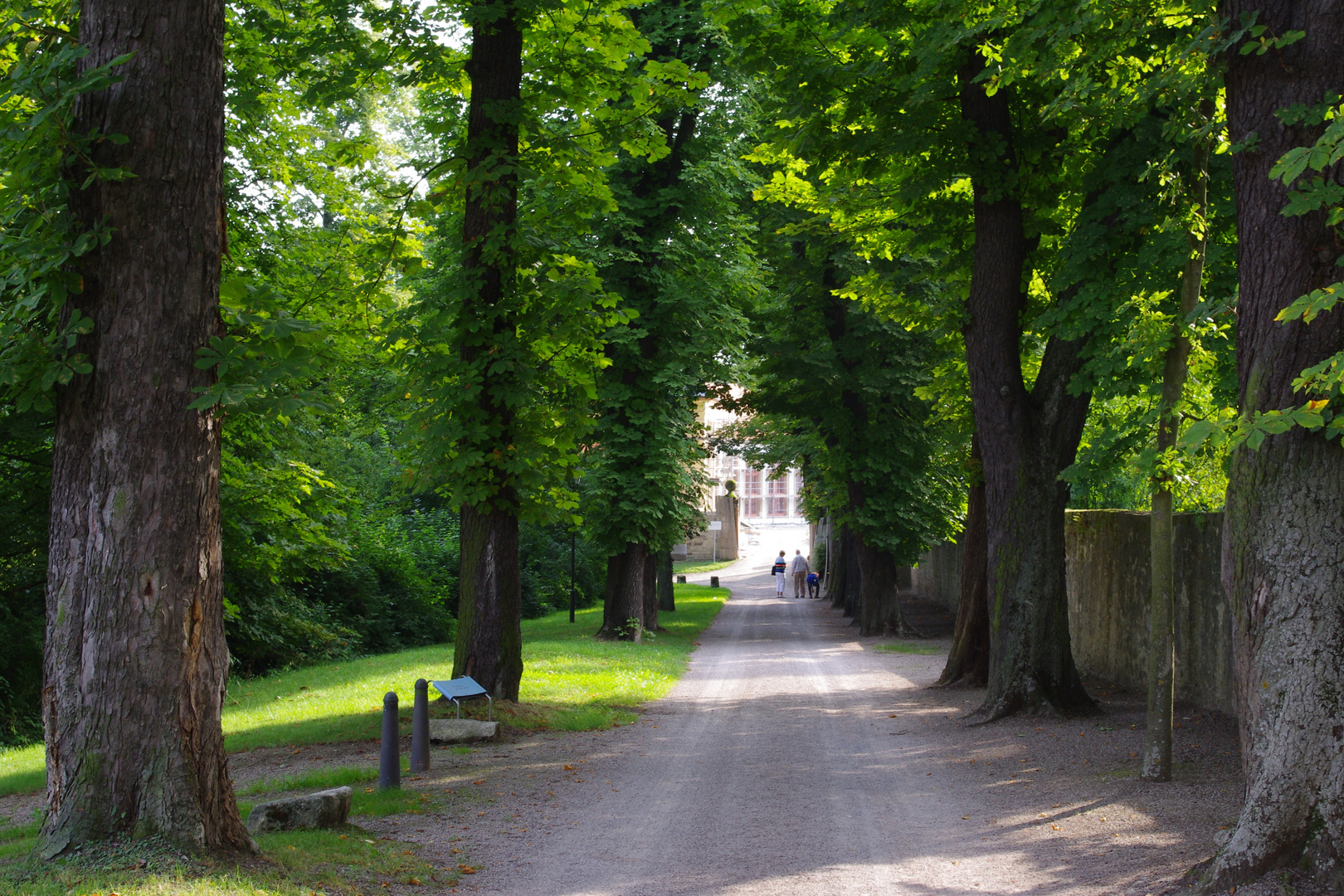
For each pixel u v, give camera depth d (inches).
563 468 492.7
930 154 496.7
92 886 180.5
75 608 203.3
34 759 468.1
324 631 935.7
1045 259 545.3
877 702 548.1
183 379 209.6
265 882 199.8
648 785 341.1
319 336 224.8
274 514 755.4
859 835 271.4
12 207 214.5
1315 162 169.9
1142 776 323.9
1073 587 669.3
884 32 482.0
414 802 309.6
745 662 791.1
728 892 223.0
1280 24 213.6
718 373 983.6
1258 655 206.2
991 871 234.1
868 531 1003.9
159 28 211.8
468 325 451.2
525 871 240.1
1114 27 333.7
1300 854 193.5
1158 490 323.0
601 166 495.8
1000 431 491.2
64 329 203.5
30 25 217.8
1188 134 304.0
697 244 908.0
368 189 637.3
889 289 678.5
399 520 1347.2
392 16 477.7
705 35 870.4
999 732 438.6
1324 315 204.1
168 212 210.2
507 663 487.5
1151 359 321.1
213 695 212.1
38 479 645.9
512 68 471.2
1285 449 206.5
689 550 3287.4
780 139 533.6
